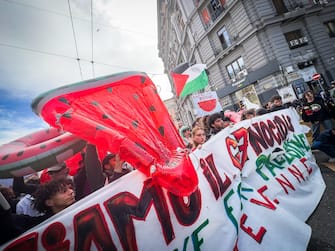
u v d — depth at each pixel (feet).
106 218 3.93
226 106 58.08
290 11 45.16
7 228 3.69
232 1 48.11
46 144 4.45
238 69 53.21
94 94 5.13
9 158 4.05
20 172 4.08
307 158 9.12
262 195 6.29
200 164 5.71
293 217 5.74
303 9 45.21
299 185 7.61
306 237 5.43
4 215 3.71
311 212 6.93
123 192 4.26
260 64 46.68
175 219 4.59
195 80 18.33
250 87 49.83
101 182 5.67
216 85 59.88
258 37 45.80
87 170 5.66
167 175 3.84
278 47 44.24
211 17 55.67
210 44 58.03
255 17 45.21
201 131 9.14
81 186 6.07
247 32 46.93
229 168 6.25
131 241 4.00
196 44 62.18
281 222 5.54
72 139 4.77
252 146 7.42
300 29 46.91
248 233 5.27
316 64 45.73
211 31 56.95
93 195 4.04
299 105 28.60
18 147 4.69
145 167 3.82
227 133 6.92
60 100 4.62
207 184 5.50
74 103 4.75
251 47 47.52
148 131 5.01
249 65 49.24
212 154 6.15
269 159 7.74
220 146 6.47
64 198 4.71
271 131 8.48
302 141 9.84
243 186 6.38
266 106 19.70
